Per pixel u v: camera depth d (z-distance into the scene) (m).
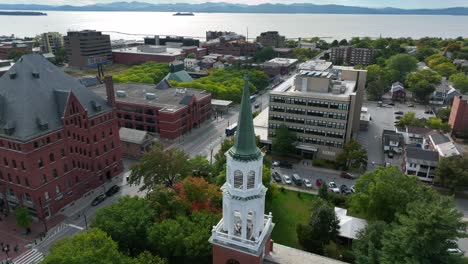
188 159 89.12
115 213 55.03
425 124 127.81
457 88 176.75
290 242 66.69
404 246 40.12
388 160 106.69
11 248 65.81
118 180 93.00
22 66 76.00
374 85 182.12
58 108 77.00
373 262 44.94
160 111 119.31
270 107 110.25
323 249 61.84
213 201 60.88
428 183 91.25
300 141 110.25
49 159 73.75
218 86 167.75
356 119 127.19
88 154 83.88
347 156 98.44
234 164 35.59
